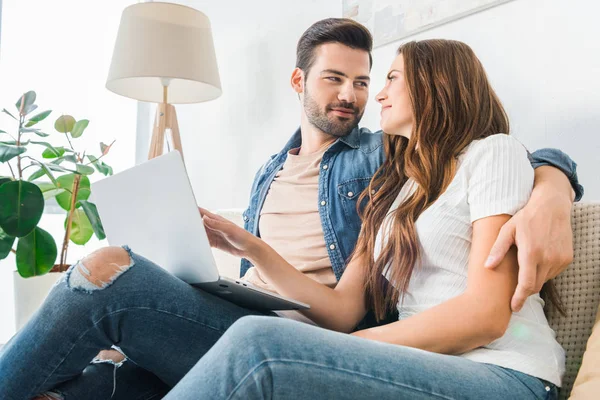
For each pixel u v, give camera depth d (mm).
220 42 2666
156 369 926
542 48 1324
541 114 1327
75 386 894
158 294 881
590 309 927
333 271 1261
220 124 2627
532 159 1027
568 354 932
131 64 2102
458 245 926
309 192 1383
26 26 2855
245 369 618
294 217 1373
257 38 2387
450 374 706
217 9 2707
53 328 819
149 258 1021
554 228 810
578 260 954
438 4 1555
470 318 785
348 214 1283
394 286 1013
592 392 693
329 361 652
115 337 868
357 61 1496
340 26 1514
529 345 819
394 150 1275
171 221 892
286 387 622
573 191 967
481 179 910
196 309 914
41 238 2066
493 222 859
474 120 1052
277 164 1561
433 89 1078
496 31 1430
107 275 851
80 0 2998
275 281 1085
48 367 821
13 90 2805
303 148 1593
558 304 953
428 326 809
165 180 869
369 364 669
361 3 1821
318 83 1502
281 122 2217
